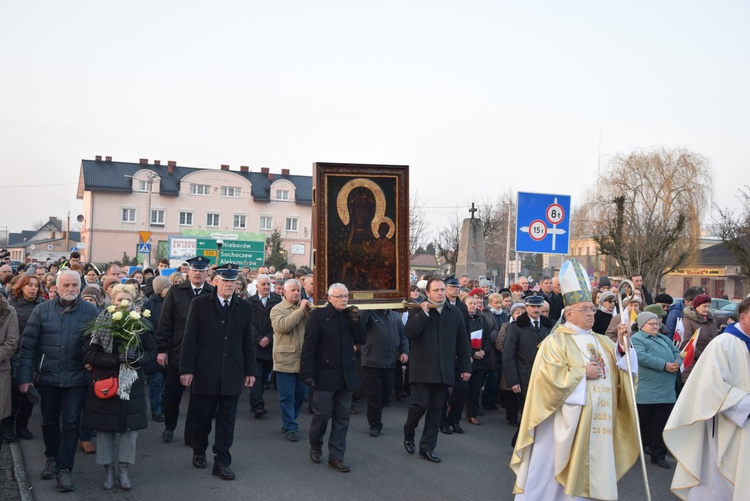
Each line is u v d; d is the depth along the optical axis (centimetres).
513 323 1038
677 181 3231
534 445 657
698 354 1041
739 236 2527
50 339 739
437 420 894
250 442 966
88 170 6638
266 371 1166
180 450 909
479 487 781
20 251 10888
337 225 963
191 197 6850
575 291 662
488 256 4866
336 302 847
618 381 664
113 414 726
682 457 640
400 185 992
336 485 776
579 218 3391
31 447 890
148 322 755
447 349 891
